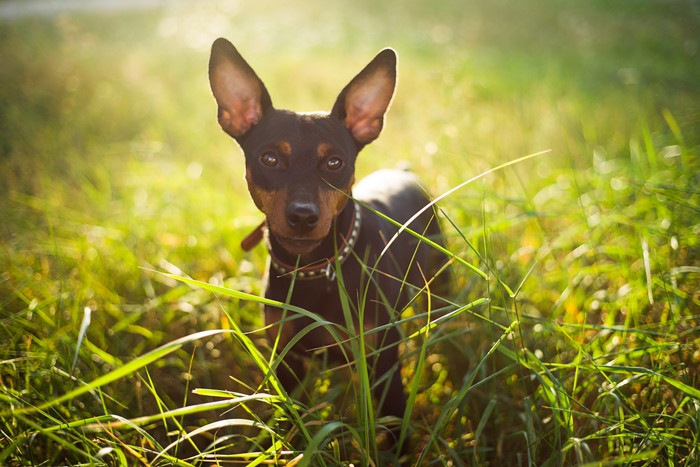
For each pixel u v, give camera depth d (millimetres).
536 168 1106
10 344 741
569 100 1483
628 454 645
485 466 666
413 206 854
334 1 3365
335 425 556
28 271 891
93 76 1793
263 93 748
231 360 829
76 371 717
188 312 883
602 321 809
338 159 712
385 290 732
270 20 2947
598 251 856
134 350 821
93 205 1055
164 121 1460
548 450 685
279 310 718
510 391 741
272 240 717
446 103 1290
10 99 1553
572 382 717
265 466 664
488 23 2895
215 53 744
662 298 771
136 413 747
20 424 661
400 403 712
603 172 968
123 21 2865
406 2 3311
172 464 615
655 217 887
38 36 2225
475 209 935
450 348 808
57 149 1249
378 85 756
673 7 3088
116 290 906
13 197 1056
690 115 1213
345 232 710
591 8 3186
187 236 979
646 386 707
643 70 1964
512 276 847
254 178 712
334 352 743
